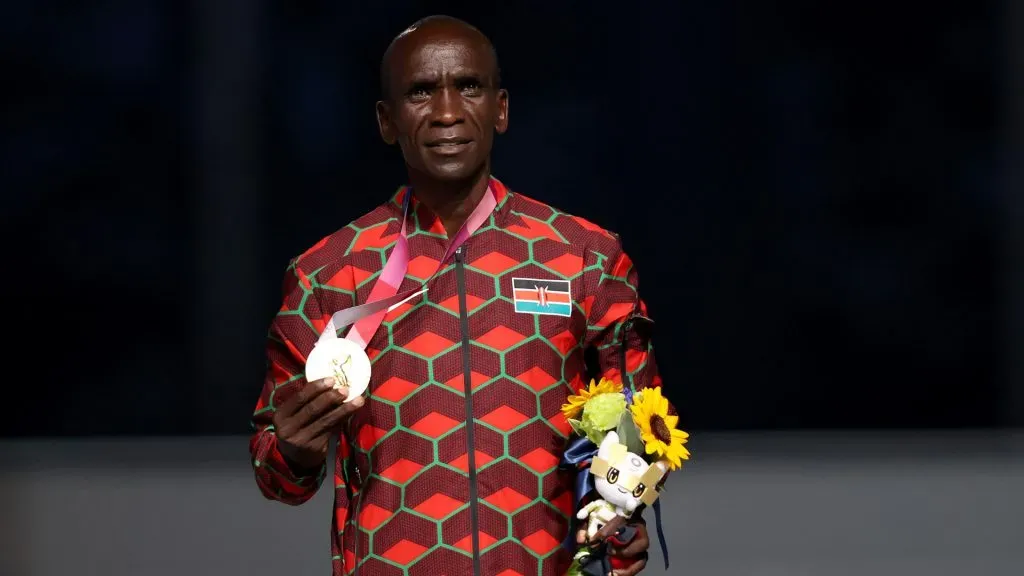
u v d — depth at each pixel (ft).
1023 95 112.37
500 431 27.96
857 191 121.49
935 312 121.08
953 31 119.65
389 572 27.86
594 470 28.09
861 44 120.47
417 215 29.37
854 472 84.69
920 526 68.44
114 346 124.26
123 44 121.60
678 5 120.98
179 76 122.11
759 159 122.01
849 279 122.01
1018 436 103.65
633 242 123.03
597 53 122.11
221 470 88.17
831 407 121.60
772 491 78.02
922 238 121.19
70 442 106.83
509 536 27.78
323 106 121.60
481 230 29.04
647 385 29.96
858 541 65.00
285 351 29.40
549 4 121.80
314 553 63.05
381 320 28.43
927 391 120.98
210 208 120.88
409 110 28.48
